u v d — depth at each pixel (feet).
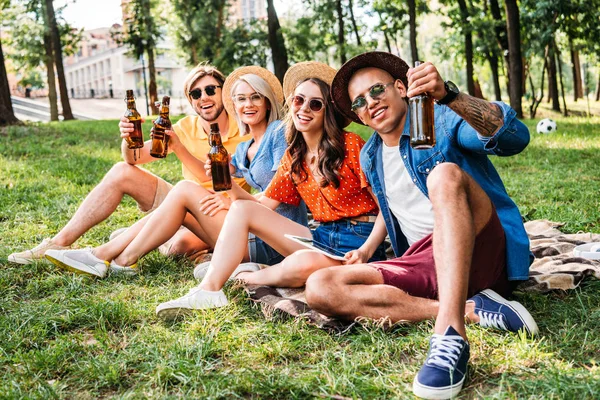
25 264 13.99
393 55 10.21
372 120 10.47
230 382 8.14
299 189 12.34
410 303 9.76
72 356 9.14
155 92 102.53
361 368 8.51
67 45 94.17
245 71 14.39
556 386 7.41
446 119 10.02
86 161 31.35
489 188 10.11
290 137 12.16
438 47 100.99
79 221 14.19
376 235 11.42
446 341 7.91
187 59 102.42
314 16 88.69
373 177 11.03
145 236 13.12
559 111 90.33
